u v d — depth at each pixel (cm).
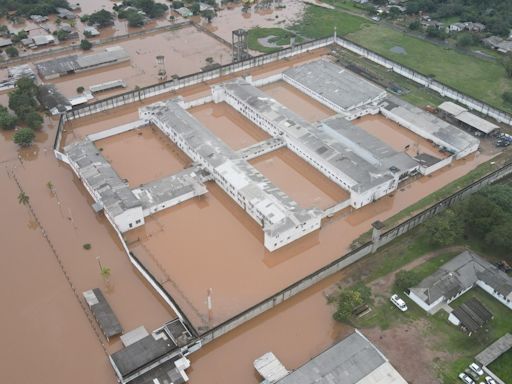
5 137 16638
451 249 12319
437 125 16875
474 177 14925
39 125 16812
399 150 16288
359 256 11919
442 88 19075
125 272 11756
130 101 18662
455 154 15688
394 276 11594
